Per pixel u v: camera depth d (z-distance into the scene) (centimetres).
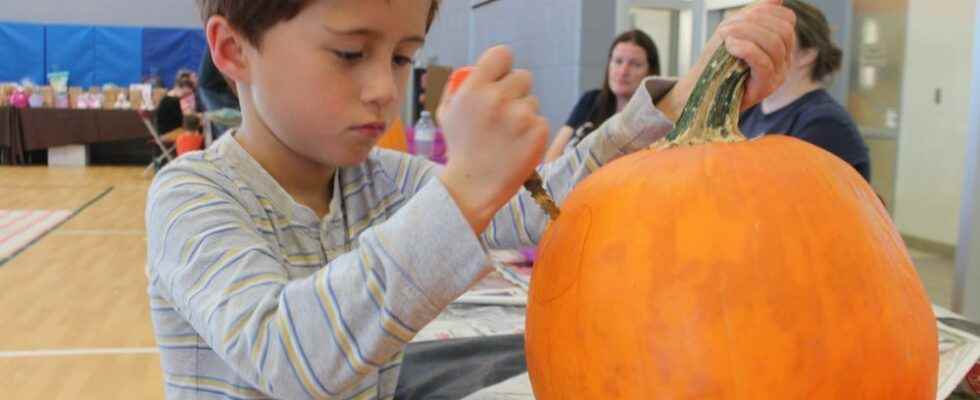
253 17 61
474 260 48
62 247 441
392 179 86
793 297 48
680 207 52
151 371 249
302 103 60
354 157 62
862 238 51
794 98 188
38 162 916
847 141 179
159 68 1013
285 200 72
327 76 59
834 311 48
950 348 90
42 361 256
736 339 48
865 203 55
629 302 50
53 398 228
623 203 54
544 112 474
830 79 257
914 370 51
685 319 49
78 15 1002
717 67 59
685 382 48
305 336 50
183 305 59
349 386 51
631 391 50
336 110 60
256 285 56
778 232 50
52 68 996
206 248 59
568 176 78
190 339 67
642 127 74
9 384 237
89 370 250
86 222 528
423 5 62
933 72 368
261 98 63
